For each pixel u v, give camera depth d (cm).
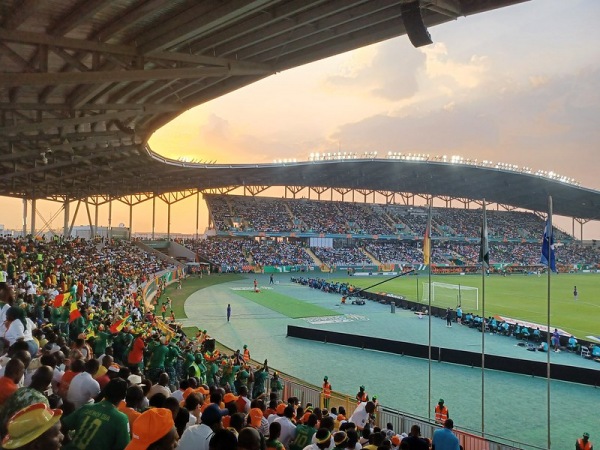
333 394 2073
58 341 1105
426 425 1537
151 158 5062
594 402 2108
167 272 6462
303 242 10500
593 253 11906
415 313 4422
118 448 470
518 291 6350
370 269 9400
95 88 2114
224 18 1526
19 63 1608
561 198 11138
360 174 9281
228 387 1591
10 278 2269
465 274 9381
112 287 3569
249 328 3700
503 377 2486
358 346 3133
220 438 372
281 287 6506
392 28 1747
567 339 3102
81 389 657
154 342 1614
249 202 10769
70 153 4025
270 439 671
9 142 3406
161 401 595
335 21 1667
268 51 2084
